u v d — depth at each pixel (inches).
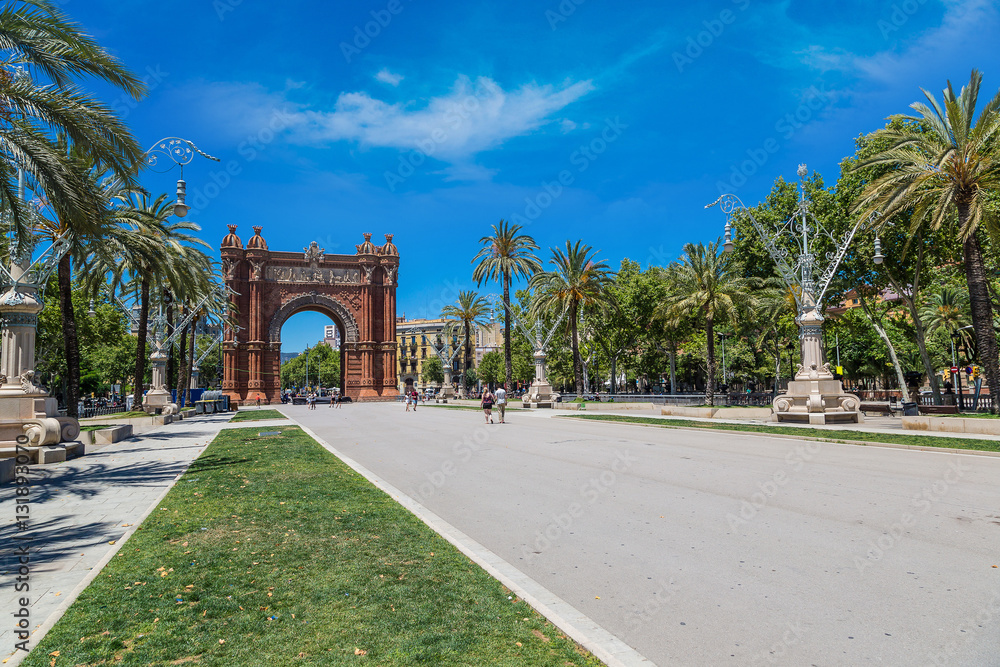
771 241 1015.6
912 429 787.4
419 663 151.4
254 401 2878.9
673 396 1734.7
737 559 244.8
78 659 155.6
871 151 1171.3
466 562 235.8
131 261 1052.5
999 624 176.7
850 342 2112.5
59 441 596.1
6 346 602.2
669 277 1656.0
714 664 157.4
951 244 1138.0
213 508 342.6
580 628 175.2
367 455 644.7
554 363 3105.3
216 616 182.9
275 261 3085.6
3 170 488.7
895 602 195.8
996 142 858.1
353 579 215.2
